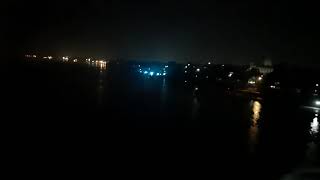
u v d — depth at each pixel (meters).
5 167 18.62
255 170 20.02
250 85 88.00
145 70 185.75
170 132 30.73
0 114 35.59
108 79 112.50
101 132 29.09
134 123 34.59
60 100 50.88
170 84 104.50
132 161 20.73
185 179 17.94
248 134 32.31
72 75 121.25
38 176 17.47
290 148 26.81
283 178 18.48
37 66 171.62
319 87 76.88
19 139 25.16
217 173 19.17
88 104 48.34
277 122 41.66
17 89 62.72
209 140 28.16
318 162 22.36
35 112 38.19
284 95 70.50
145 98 62.06
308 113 52.09
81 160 20.50
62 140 25.45
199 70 135.75
